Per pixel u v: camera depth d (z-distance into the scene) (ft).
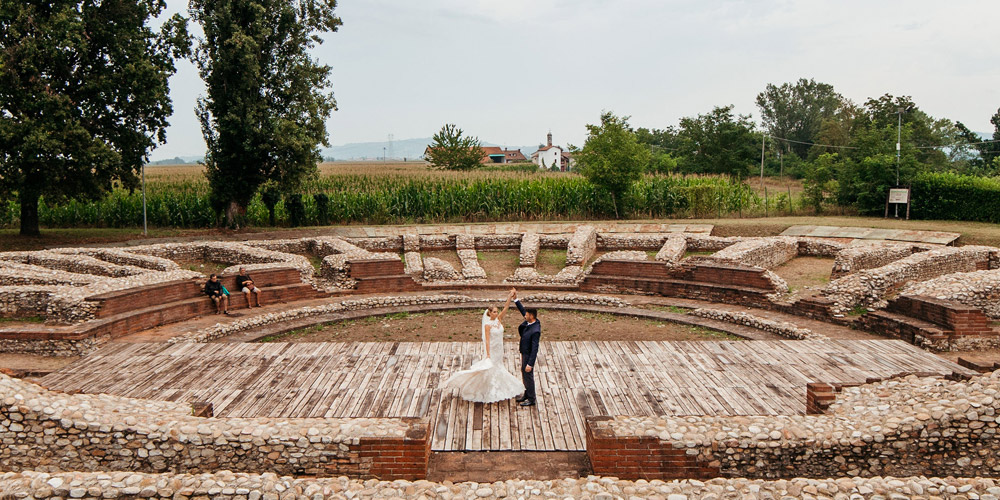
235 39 91.20
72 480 21.84
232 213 106.63
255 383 36.47
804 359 40.81
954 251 64.23
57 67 82.64
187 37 95.96
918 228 89.81
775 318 54.44
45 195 86.07
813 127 295.28
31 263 68.03
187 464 24.79
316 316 58.70
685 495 21.49
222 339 50.49
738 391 34.94
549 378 37.35
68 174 84.89
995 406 23.99
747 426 25.54
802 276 70.18
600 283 68.23
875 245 71.82
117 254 70.23
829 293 55.67
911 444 24.32
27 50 77.77
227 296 58.03
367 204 119.96
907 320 46.73
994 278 51.08
